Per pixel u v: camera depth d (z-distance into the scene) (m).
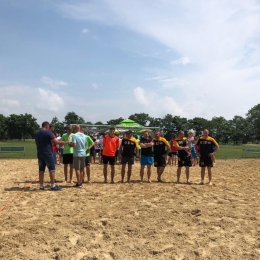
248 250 4.17
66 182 10.31
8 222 5.46
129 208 6.53
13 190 8.77
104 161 10.27
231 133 113.38
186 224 5.36
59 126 113.50
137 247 4.28
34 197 7.73
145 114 115.31
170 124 113.19
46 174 12.54
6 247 4.30
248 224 5.35
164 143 10.57
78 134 9.22
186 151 10.37
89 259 3.91
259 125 104.44
